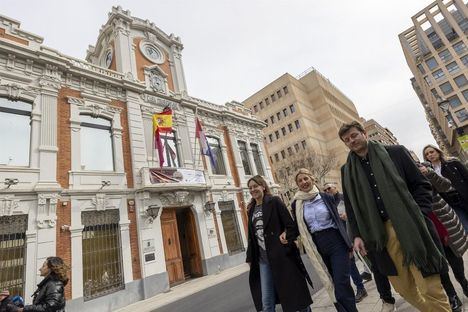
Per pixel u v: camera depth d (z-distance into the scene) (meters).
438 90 47.28
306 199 3.57
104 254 9.87
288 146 40.31
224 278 10.92
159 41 16.91
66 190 9.54
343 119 49.19
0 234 8.03
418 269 2.04
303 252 11.71
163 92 14.78
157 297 9.91
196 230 13.27
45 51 10.86
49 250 8.59
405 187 2.16
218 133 17.19
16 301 4.00
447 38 47.28
